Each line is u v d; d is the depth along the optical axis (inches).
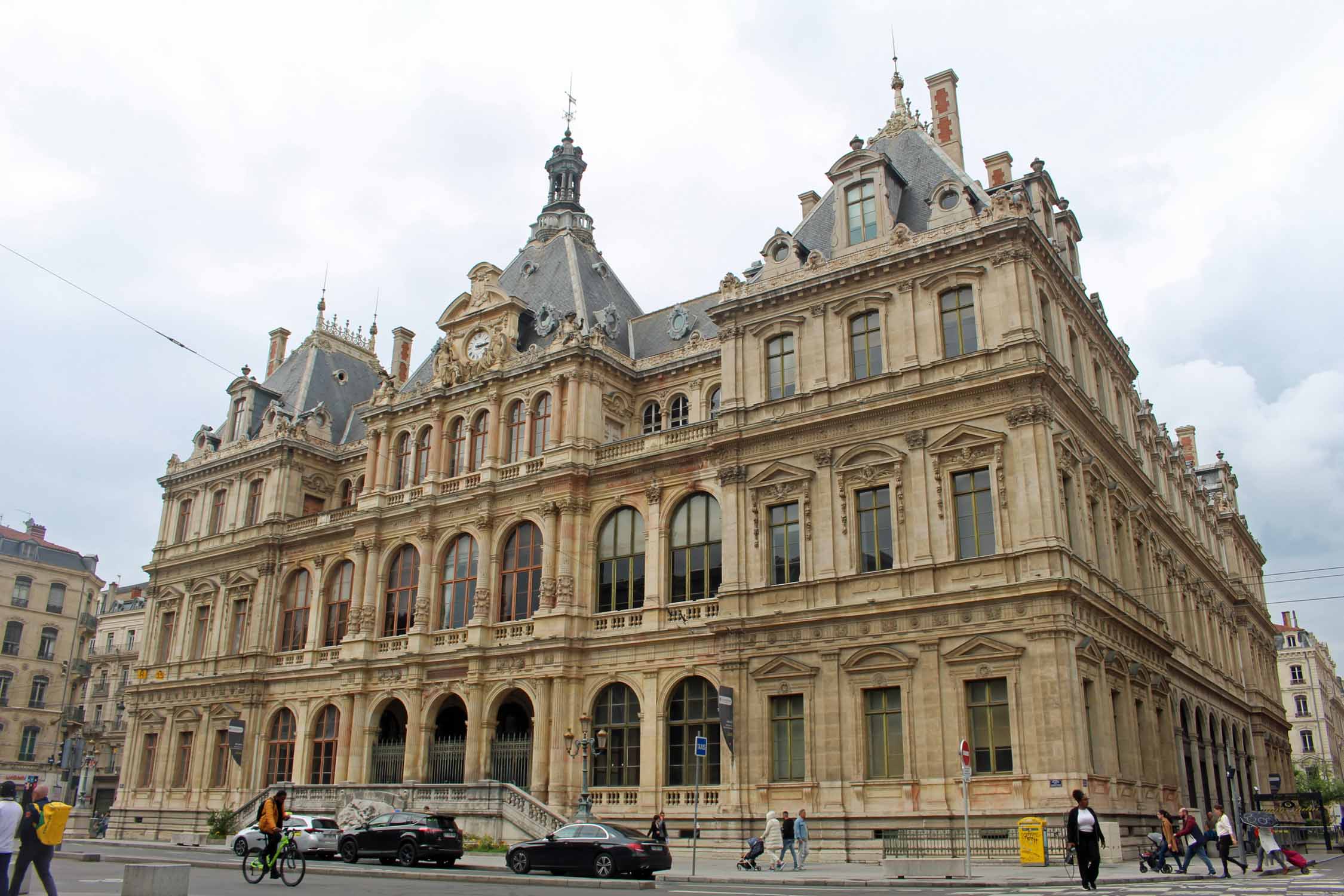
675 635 1897.1
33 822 801.6
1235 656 3105.3
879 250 1804.9
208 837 2245.3
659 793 1836.9
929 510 1640.0
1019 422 1587.1
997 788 1473.9
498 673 2098.9
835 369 1803.6
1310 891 989.2
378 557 2407.7
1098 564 1752.0
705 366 2207.2
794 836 1475.1
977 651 1537.9
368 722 2279.8
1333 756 6127.0
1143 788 1681.8
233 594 2733.8
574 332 2229.3
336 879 1214.9
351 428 2984.7
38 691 4151.1
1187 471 2918.3
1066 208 2090.3
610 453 2135.8
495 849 1777.8
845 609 1663.4
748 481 1849.2
